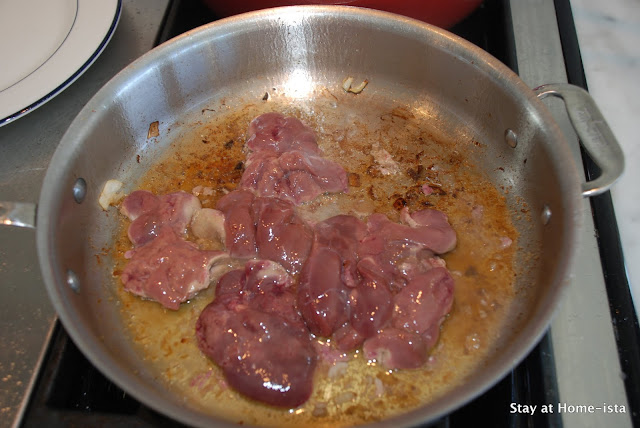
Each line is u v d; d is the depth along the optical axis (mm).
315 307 432
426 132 543
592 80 548
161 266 456
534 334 375
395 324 433
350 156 534
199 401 419
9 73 526
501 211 494
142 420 406
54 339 424
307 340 432
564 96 469
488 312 450
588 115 455
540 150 460
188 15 614
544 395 397
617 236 454
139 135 531
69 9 561
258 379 411
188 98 551
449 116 542
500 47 577
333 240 464
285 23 533
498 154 514
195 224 490
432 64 525
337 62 561
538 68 549
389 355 426
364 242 464
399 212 500
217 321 429
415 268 460
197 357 437
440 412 354
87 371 430
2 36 549
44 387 409
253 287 450
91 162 484
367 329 431
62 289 400
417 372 427
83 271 463
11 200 485
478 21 624
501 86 483
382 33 526
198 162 535
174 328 450
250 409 416
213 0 563
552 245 431
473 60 495
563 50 561
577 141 504
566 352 410
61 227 437
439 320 440
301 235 469
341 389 421
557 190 435
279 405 413
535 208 475
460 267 471
